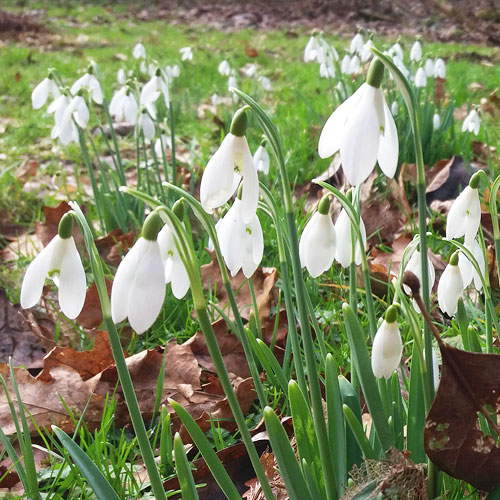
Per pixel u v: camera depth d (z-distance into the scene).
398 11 2.77
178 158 0.96
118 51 1.96
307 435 0.32
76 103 0.61
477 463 0.31
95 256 0.27
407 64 1.07
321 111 1.16
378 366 0.29
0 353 0.52
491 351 0.37
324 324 0.51
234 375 0.49
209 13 3.05
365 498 0.30
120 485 0.38
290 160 0.84
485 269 0.36
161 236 0.29
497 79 1.46
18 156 1.01
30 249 0.71
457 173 0.75
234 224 0.31
